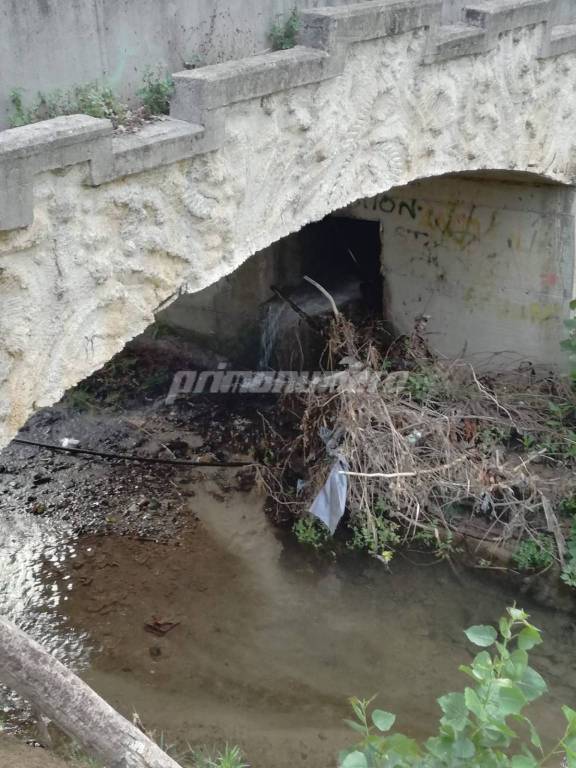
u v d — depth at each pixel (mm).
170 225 4879
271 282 10859
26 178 3869
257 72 5000
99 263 4508
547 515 7625
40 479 9180
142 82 4887
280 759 5883
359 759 3062
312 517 8391
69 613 7289
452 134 6938
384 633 7215
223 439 9945
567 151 8234
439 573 7875
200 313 11469
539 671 6719
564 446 8422
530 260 8914
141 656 6848
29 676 3357
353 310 10781
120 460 9570
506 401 8695
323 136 5781
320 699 6488
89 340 4621
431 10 6125
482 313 9508
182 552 8141
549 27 7301
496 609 7422
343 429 7883
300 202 5840
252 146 5254
